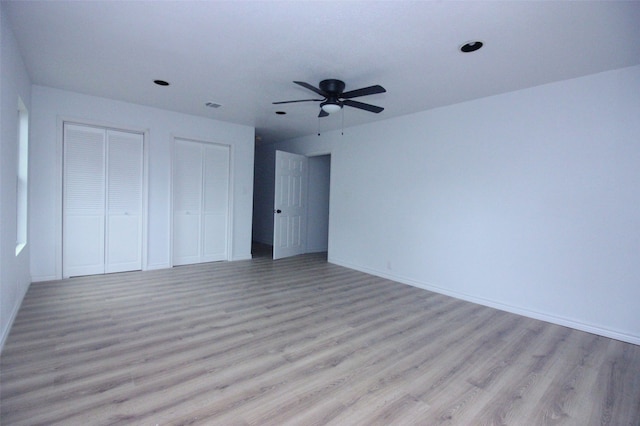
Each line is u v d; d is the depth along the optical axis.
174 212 5.13
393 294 4.12
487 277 3.81
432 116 4.35
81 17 2.36
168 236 5.04
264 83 3.61
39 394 1.87
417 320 3.26
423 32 2.44
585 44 2.54
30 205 3.91
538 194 3.42
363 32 2.47
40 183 3.98
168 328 2.86
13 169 2.78
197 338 2.68
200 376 2.12
